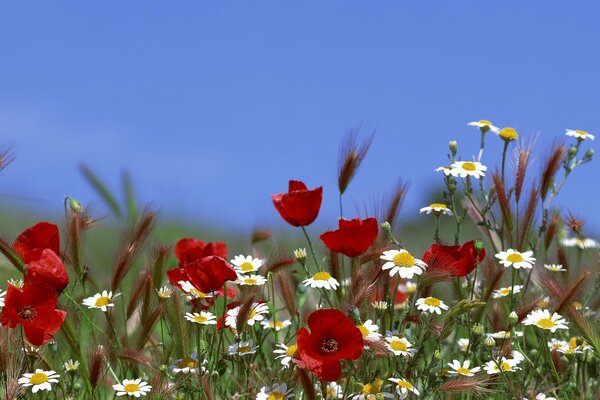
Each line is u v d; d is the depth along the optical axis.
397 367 3.64
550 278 3.81
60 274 3.54
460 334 4.94
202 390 3.51
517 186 4.21
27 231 3.85
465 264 3.60
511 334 3.99
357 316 3.42
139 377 3.97
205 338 4.08
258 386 3.76
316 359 3.04
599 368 4.23
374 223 3.57
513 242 4.33
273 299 4.07
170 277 3.86
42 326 3.42
